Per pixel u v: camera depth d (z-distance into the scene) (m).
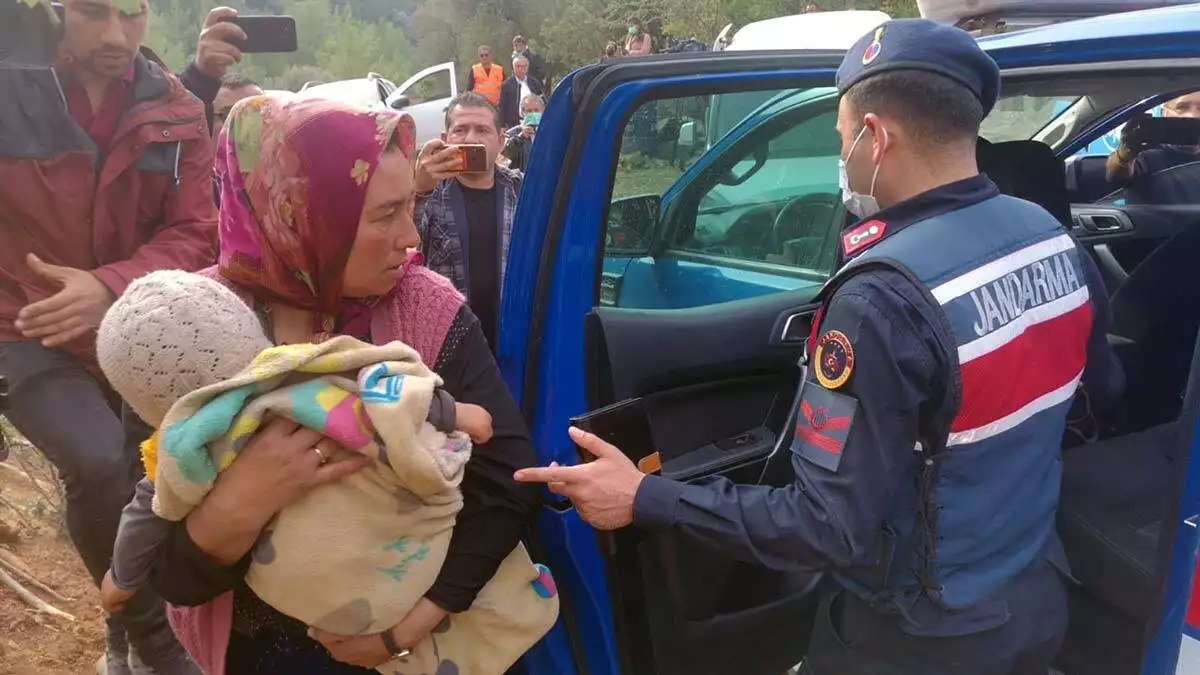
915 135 1.30
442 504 1.19
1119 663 1.89
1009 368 1.28
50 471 3.36
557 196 1.58
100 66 2.11
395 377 1.11
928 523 1.33
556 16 33.72
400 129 1.20
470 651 1.35
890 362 1.22
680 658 1.85
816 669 1.59
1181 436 1.45
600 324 1.66
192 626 1.34
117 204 2.20
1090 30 1.77
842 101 1.39
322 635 1.24
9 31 2.05
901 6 14.69
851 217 2.21
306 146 1.13
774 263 2.11
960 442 1.30
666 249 1.84
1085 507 2.02
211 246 2.32
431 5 43.97
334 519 1.12
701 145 1.82
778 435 1.95
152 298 1.06
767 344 1.95
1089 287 1.55
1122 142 3.14
